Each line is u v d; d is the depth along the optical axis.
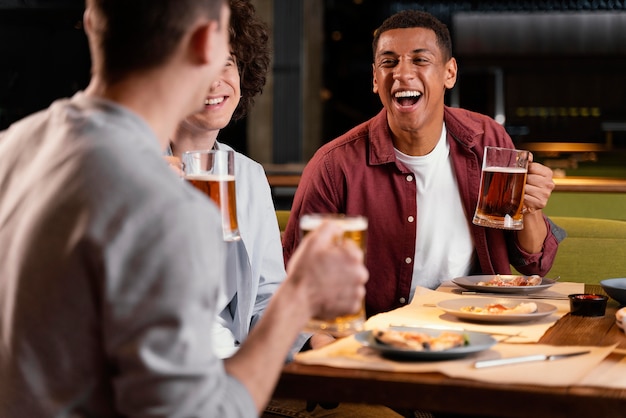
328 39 10.34
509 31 9.11
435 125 2.33
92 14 1.03
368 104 10.55
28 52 9.58
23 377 0.95
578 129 9.07
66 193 0.93
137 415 0.90
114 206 0.91
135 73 1.01
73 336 0.93
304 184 2.49
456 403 1.23
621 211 4.40
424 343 1.35
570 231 2.77
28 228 0.95
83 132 0.98
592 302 1.74
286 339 1.05
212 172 1.61
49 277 0.93
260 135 9.21
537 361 1.34
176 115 1.04
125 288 0.89
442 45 2.31
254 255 2.08
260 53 2.22
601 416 1.17
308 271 1.06
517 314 1.63
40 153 1.01
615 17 8.88
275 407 1.95
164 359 0.89
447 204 2.38
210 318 0.95
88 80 9.77
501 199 1.97
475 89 9.25
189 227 0.91
